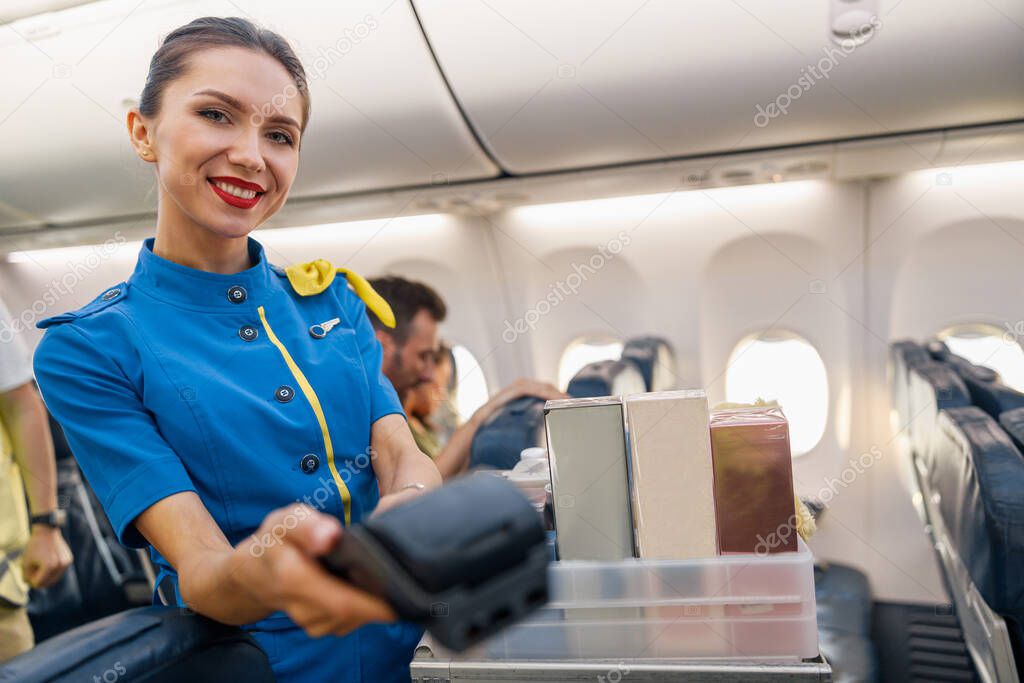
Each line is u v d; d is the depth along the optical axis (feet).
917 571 10.85
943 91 7.30
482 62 7.52
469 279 11.39
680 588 2.93
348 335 3.42
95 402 2.73
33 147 8.35
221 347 3.01
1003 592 4.89
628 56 7.35
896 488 11.07
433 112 8.07
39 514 6.63
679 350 11.27
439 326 11.57
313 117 8.28
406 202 10.14
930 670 7.60
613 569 2.97
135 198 9.16
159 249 3.10
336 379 3.23
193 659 2.02
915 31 6.78
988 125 8.02
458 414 11.87
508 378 11.81
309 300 3.47
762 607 2.90
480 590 1.28
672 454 3.00
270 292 3.23
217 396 2.88
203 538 2.48
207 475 2.86
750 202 10.34
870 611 9.26
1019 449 5.91
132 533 2.67
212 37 2.75
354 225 11.28
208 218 2.81
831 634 8.47
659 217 10.71
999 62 6.89
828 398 11.12
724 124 8.04
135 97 7.66
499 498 1.43
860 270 10.31
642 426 3.01
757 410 3.33
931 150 8.43
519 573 1.33
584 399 3.19
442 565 1.26
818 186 10.04
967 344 10.18
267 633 3.04
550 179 9.67
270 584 1.77
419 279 11.46
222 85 2.70
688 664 2.90
